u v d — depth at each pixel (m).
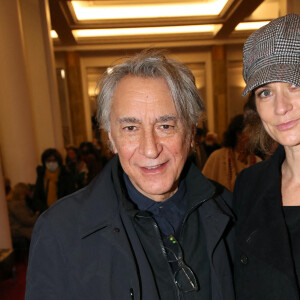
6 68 4.78
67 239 0.91
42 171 4.02
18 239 3.70
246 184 1.09
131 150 0.92
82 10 8.40
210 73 11.04
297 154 0.87
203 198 1.03
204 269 1.02
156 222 1.03
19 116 4.89
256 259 0.92
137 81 0.90
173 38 10.20
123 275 0.91
